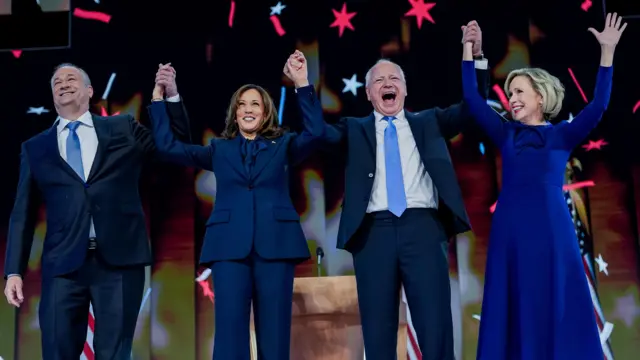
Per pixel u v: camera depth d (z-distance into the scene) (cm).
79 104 451
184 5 689
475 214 650
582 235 640
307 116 432
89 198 422
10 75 681
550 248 414
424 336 409
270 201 422
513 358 415
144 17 688
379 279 419
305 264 651
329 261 650
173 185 665
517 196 424
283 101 671
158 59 682
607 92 427
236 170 430
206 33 685
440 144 443
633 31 662
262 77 677
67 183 427
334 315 484
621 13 659
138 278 429
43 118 675
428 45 673
